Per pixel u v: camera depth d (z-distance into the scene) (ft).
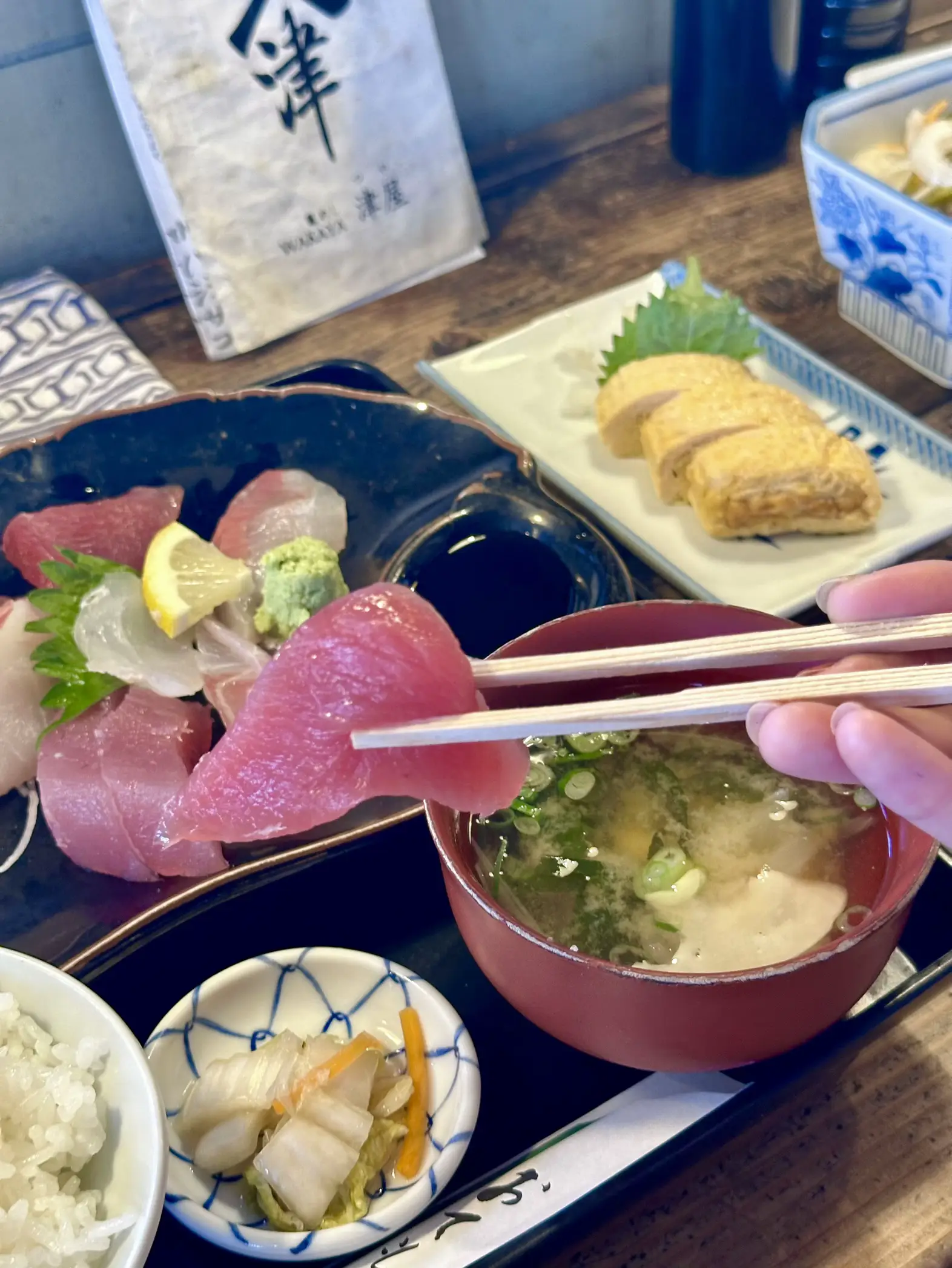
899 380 1.39
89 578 1.09
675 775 0.77
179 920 0.83
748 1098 0.69
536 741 0.80
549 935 0.69
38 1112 0.66
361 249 1.56
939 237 1.22
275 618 1.10
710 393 1.23
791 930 0.68
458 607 1.09
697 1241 0.66
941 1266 0.64
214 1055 0.76
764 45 1.62
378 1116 0.71
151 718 0.98
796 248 1.62
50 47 1.51
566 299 1.57
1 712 1.01
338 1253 0.65
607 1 1.86
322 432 1.26
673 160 1.83
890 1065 0.73
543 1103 0.74
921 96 1.40
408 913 0.85
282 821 0.63
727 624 0.72
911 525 1.19
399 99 1.51
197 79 1.37
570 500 1.26
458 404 1.37
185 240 1.43
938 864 0.81
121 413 1.25
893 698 0.57
